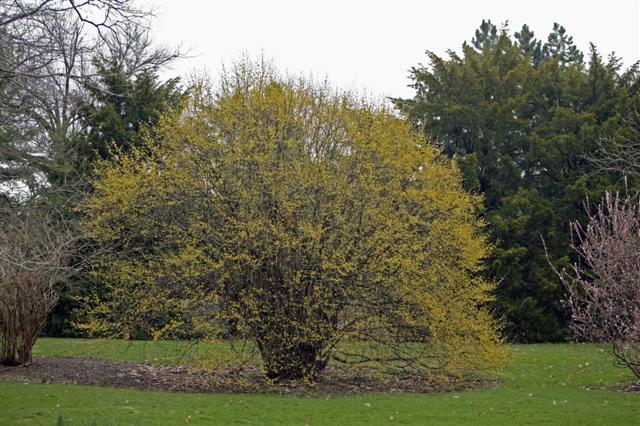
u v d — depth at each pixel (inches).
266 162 479.2
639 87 1027.3
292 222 474.9
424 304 478.9
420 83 1104.8
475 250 515.8
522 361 669.3
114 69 570.9
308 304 470.6
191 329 501.0
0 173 597.9
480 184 1013.8
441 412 405.4
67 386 484.7
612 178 954.7
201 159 503.8
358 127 511.2
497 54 1146.0
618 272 483.2
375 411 406.9
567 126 1002.7
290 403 430.9
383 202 482.0
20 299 571.8
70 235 548.7
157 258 506.3
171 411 398.3
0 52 386.3
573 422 377.4
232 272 484.4
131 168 517.0
